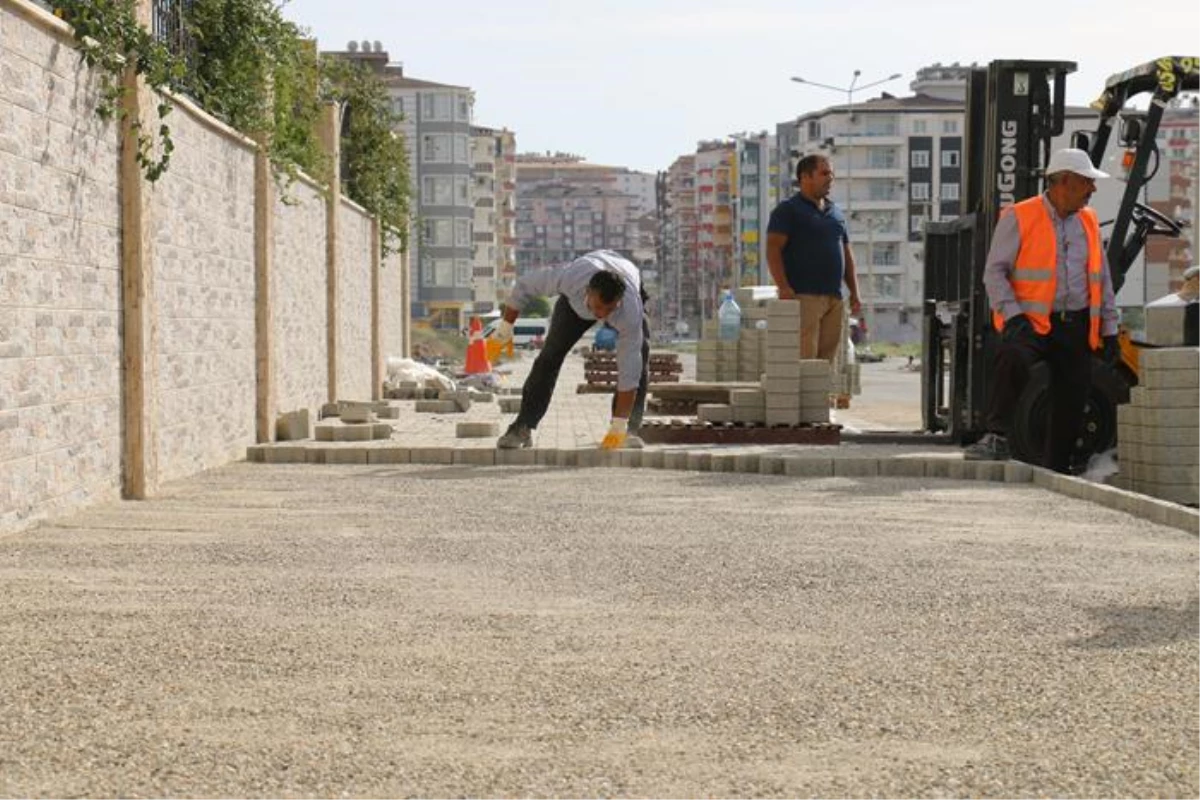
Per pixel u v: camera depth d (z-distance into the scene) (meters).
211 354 14.18
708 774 4.35
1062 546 8.78
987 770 4.40
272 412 16.34
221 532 9.35
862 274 173.75
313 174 20.12
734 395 16.31
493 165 176.00
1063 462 13.40
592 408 23.66
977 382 15.61
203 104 14.30
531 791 4.19
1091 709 5.10
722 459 13.37
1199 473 12.51
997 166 15.47
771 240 16.69
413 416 21.47
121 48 11.20
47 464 9.87
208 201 14.14
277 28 15.62
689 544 8.87
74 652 5.89
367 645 6.06
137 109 11.45
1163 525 9.72
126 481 11.38
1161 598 7.13
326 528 9.56
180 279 13.07
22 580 7.55
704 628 6.46
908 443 16.22
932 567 8.03
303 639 6.16
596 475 12.98
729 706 5.13
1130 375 14.41
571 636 6.27
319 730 4.79
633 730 4.82
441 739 4.70
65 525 9.66
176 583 7.49
